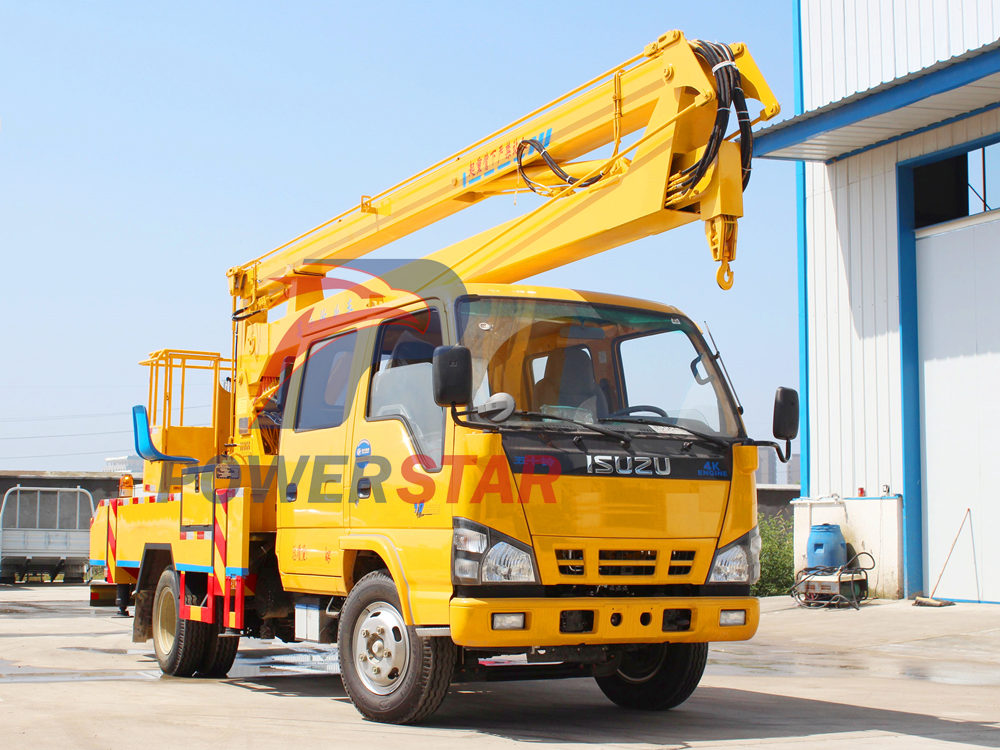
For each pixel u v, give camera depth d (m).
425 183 8.63
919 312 15.06
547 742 5.84
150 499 9.85
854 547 15.48
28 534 23.55
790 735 6.18
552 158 7.48
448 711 7.18
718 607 6.45
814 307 16.55
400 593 6.34
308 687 8.43
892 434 15.17
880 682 8.93
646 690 7.34
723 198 6.26
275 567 8.29
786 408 6.82
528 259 7.38
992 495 13.98
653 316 7.04
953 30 14.40
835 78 16.30
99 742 5.67
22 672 9.28
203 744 5.62
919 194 15.22
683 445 6.55
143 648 11.32
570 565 6.11
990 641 11.66
